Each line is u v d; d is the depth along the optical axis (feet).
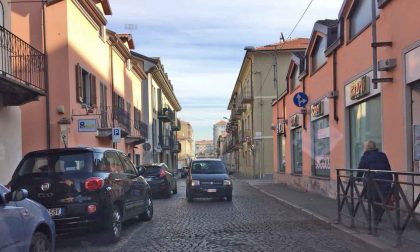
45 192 29.68
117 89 95.25
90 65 73.61
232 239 32.53
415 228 23.85
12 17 60.70
